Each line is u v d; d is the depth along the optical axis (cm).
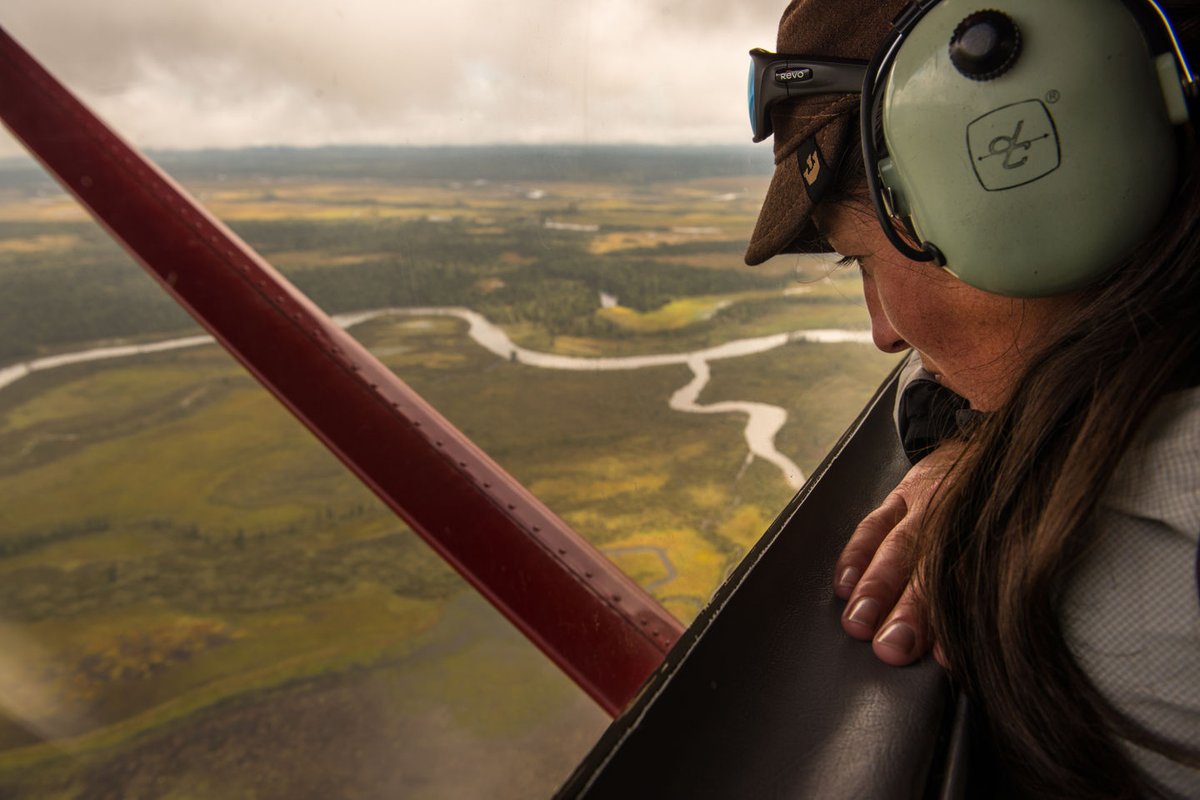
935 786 29
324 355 128
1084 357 27
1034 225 27
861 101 30
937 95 27
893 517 43
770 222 38
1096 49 25
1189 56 26
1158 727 25
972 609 31
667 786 28
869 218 34
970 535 31
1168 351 25
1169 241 26
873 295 39
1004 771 32
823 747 30
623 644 107
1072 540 25
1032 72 25
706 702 32
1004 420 31
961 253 29
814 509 47
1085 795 29
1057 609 27
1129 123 25
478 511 115
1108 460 25
